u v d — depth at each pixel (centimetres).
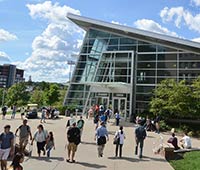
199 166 1248
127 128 2845
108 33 4322
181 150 1580
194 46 3600
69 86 4412
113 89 3959
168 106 2989
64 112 4188
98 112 3172
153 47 3978
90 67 4334
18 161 740
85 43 4484
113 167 1195
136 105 3919
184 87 3070
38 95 6469
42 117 3091
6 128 1020
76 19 4238
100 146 1395
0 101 7731
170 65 3825
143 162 1324
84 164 1222
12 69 17650
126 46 4144
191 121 3300
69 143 1250
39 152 1332
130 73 3934
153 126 2914
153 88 3862
